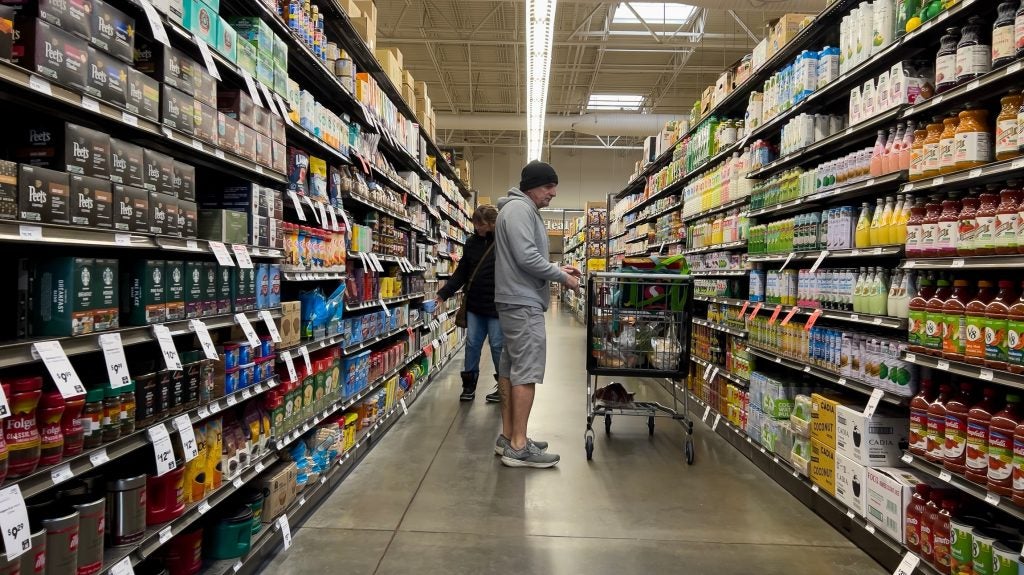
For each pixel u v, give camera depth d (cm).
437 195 723
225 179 235
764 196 384
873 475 237
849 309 283
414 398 538
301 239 272
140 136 177
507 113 1652
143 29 171
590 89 1448
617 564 230
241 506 215
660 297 368
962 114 207
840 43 312
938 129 220
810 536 258
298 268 268
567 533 258
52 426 131
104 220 145
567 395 582
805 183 329
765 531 263
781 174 366
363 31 404
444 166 852
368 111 390
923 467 215
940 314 213
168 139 171
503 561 231
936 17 223
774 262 392
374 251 409
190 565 189
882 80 260
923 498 212
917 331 224
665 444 408
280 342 245
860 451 249
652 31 1011
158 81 169
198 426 192
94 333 143
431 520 270
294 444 274
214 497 194
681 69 1262
